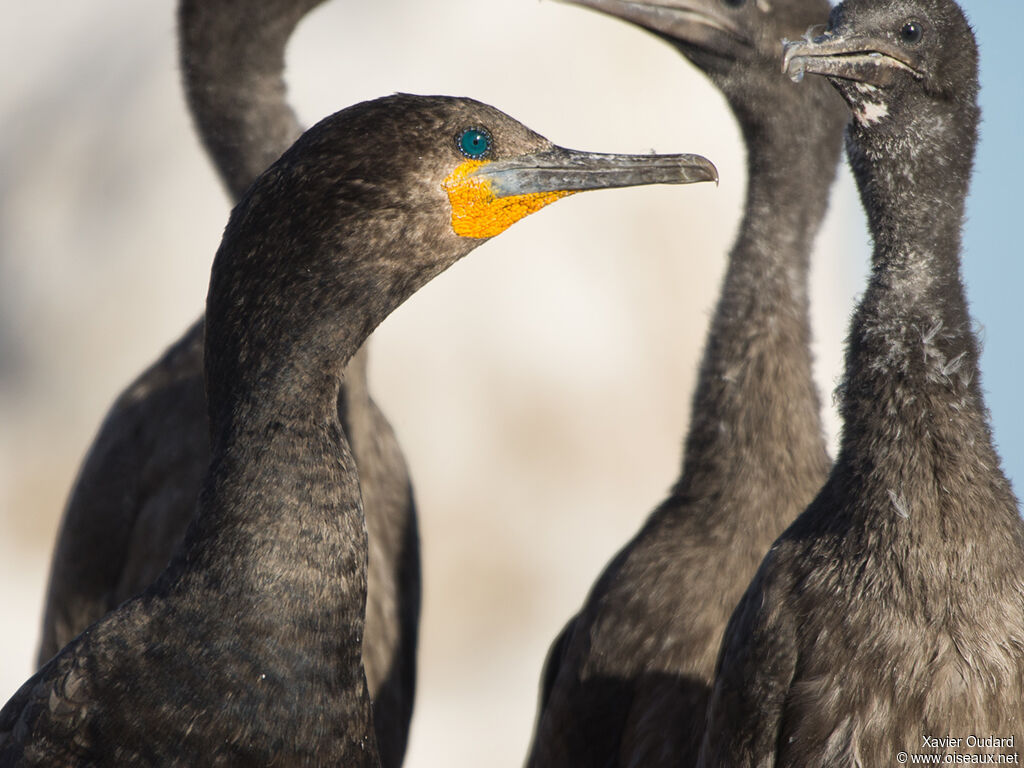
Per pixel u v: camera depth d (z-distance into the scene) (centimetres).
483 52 2088
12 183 2098
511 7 2105
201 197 2056
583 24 2109
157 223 2055
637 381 2062
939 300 805
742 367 1019
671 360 2075
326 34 2070
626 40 2114
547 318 2053
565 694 1022
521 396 2036
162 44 2125
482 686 1975
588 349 2055
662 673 981
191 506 1145
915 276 811
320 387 777
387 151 775
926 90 826
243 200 784
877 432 799
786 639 801
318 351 774
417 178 782
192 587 752
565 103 2097
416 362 2031
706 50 1080
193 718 735
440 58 2080
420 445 2011
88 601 1205
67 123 2112
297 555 754
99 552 1194
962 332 802
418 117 789
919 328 799
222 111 1197
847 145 861
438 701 1962
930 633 775
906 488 785
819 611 794
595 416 2047
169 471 1161
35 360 2056
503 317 2050
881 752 783
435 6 2098
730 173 2122
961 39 829
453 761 1939
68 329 2050
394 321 2036
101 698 738
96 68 2138
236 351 774
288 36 1206
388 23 2083
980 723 772
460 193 796
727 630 852
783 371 1017
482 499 2012
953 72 825
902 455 789
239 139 1197
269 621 745
